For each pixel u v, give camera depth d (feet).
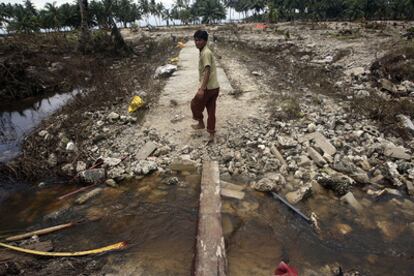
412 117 18.51
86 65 38.22
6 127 20.75
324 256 8.95
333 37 58.59
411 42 36.81
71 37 58.90
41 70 33.04
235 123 17.61
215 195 11.53
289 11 186.60
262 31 91.40
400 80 26.37
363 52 38.17
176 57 43.75
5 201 12.25
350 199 11.41
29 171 13.97
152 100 22.21
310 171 13.38
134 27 153.79
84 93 26.03
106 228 10.42
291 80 28.63
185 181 13.15
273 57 44.01
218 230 9.54
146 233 10.13
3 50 36.24
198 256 8.52
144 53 50.98
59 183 13.51
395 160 14.08
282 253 9.07
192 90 24.63
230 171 13.53
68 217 11.06
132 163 14.35
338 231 9.98
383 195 11.88
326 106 20.63
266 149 14.94
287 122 17.85
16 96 28.30
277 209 11.13
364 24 83.97
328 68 34.32
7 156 15.88
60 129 17.90
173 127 17.49
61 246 9.58
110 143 16.22
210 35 91.30
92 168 13.85
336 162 13.62
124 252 9.27
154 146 15.44
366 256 8.95
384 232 9.93
